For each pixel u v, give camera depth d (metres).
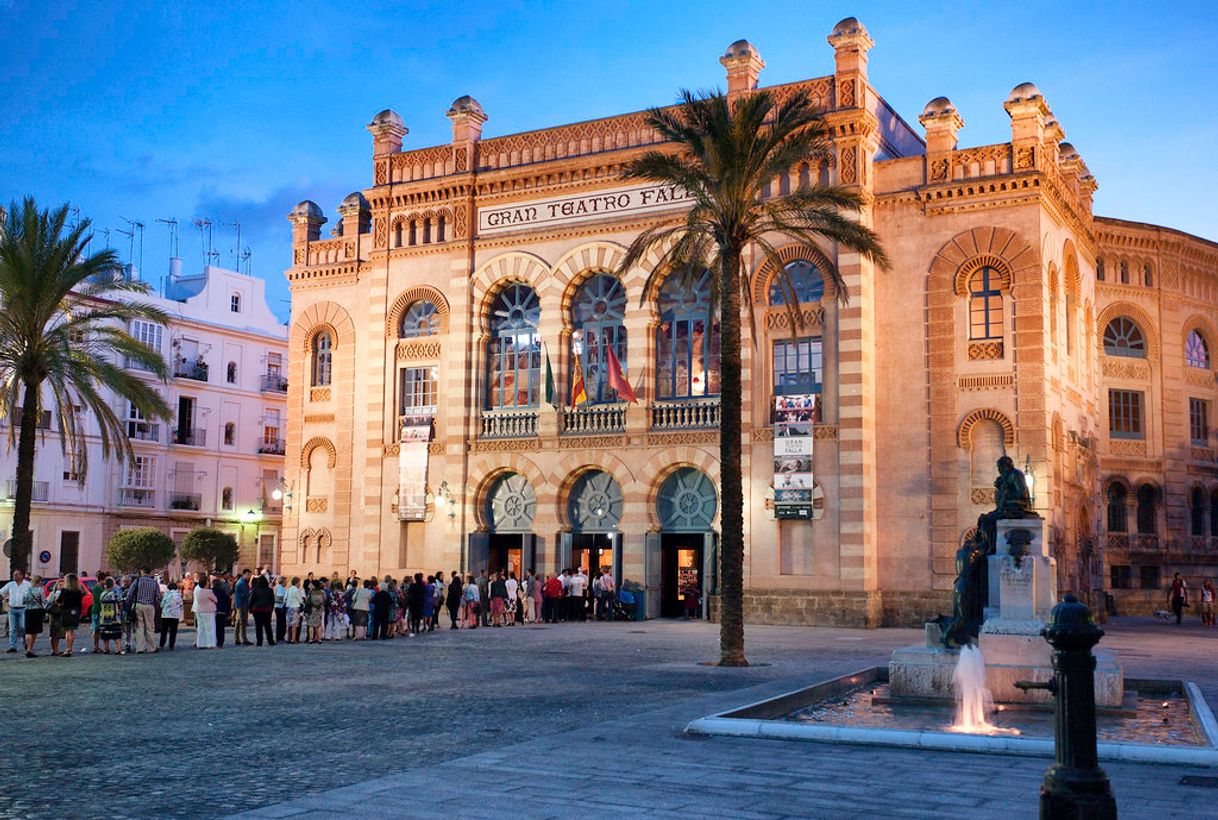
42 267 33.22
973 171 38.78
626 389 41.28
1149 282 51.25
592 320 43.81
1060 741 8.45
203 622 30.06
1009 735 14.64
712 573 40.41
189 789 10.98
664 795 10.48
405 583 35.97
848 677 19.86
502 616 39.59
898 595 38.06
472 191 45.91
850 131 39.19
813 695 17.91
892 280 39.41
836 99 39.69
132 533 53.28
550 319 43.91
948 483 37.91
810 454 38.62
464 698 18.66
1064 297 41.44
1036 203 37.59
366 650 29.08
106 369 34.22
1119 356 50.47
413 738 14.27
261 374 72.31
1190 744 14.11
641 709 17.19
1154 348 50.97
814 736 13.35
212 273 69.94
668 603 43.34
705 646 29.94
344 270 49.19
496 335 45.78
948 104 39.41
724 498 25.50
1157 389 50.97
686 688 20.09
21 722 15.85
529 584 41.34
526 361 45.03
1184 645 30.97
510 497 44.66
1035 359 37.28
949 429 38.09
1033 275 37.50
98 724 15.64
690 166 27.95
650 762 12.12
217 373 69.38
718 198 27.59
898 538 38.34
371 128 48.34
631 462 41.81
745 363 40.34
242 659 26.41
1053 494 37.88
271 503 72.00
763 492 39.59
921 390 38.62
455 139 46.44
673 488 41.69
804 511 38.47
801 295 40.06
